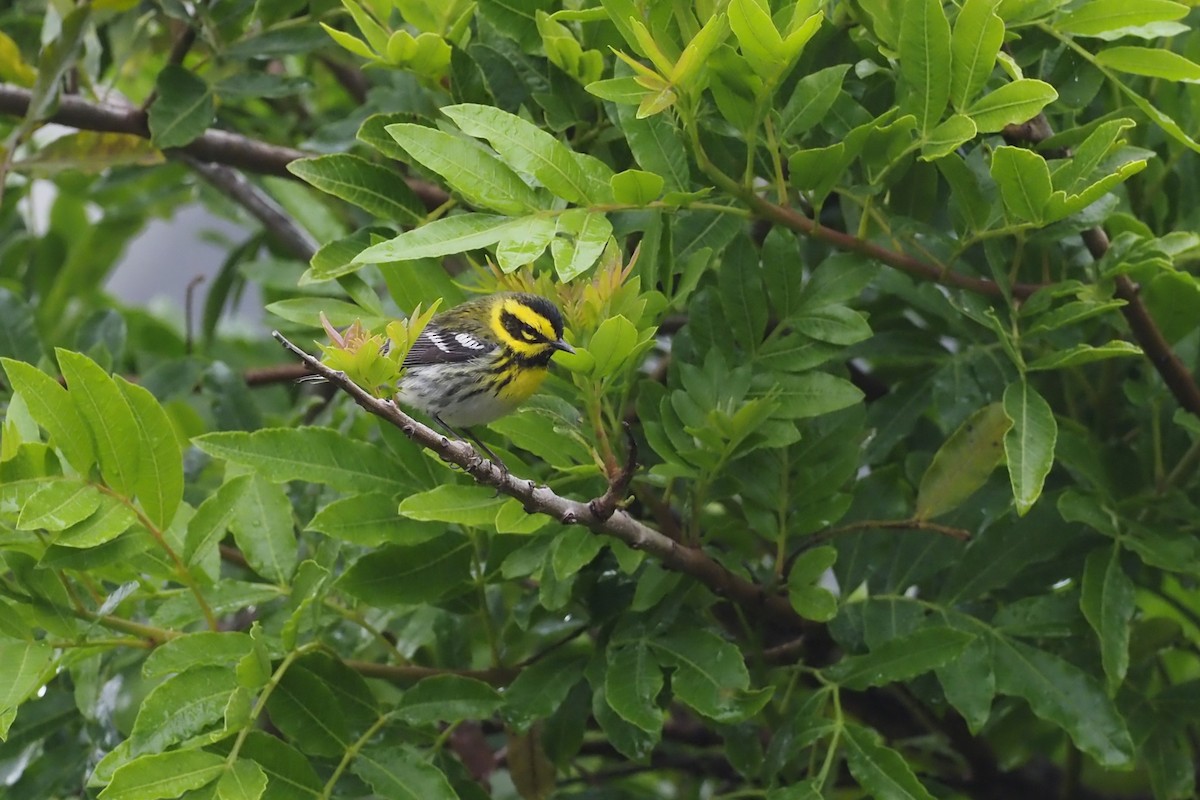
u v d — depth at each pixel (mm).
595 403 8219
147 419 8586
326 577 9000
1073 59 9711
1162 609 12711
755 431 9102
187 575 9008
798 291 9438
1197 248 9977
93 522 8445
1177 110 10555
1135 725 9906
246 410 12062
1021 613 9516
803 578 9234
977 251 10297
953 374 10539
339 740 8750
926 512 9414
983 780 11945
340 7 11867
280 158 12305
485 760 10758
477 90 10039
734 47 8602
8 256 15836
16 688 8305
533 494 7895
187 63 14398
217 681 8344
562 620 10391
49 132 14062
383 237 9453
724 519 10539
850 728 8719
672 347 9875
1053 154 9617
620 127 9336
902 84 8938
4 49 12156
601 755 12227
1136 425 11203
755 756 9586
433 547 9453
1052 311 9172
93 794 9578
